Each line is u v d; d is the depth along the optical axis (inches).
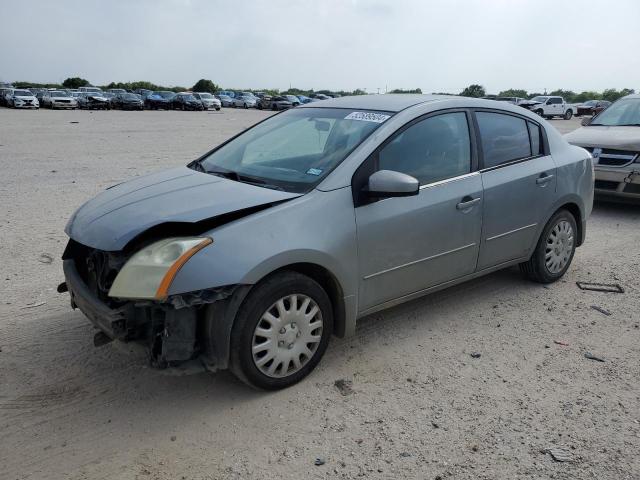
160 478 109.4
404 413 130.6
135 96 1830.7
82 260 148.7
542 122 202.5
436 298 197.6
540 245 202.1
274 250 127.5
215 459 115.0
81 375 144.9
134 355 127.6
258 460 114.7
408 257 157.3
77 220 144.3
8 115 1284.4
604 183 325.1
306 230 134.0
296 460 114.7
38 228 274.2
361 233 144.5
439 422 127.5
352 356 156.7
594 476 110.3
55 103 1722.4
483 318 182.1
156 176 166.6
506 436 122.6
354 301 147.7
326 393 138.6
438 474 110.8
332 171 144.9
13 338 162.4
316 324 141.1
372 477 110.0
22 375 143.9
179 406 132.9
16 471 110.4
